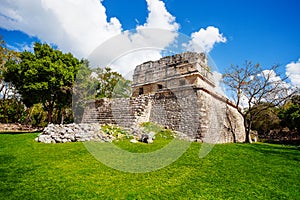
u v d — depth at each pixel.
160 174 5.35
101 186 4.43
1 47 20.34
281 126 27.22
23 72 13.35
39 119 22.88
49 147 7.75
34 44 14.35
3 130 17.44
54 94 14.91
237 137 17.27
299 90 18.19
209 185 4.79
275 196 4.40
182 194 4.25
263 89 18.12
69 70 14.62
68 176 4.88
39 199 3.75
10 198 3.71
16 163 5.71
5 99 23.11
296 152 10.68
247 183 5.08
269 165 7.14
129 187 4.46
